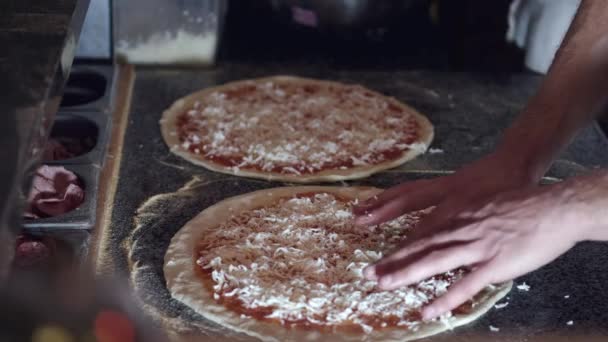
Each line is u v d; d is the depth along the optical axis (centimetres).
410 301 97
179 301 98
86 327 82
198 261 102
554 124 103
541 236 90
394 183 118
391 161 122
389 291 98
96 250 103
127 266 102
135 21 140
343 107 134
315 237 105
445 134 129
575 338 96
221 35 149
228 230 107
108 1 137
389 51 153
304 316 96
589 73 104
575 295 101
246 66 146
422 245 94
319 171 119
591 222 89
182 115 130
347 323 95
